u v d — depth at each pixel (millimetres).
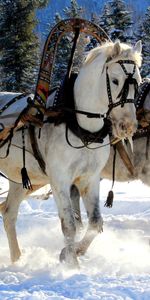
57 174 6273
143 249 7711
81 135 6195
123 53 5777
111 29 27094
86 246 6730
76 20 6648
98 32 6707
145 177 7867
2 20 25750
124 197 13891
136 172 7891
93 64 6113
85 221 10594
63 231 6211
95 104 6156
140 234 9164
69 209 6219
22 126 6824
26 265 6512
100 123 6297
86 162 6336
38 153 6625
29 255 7160
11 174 7324
